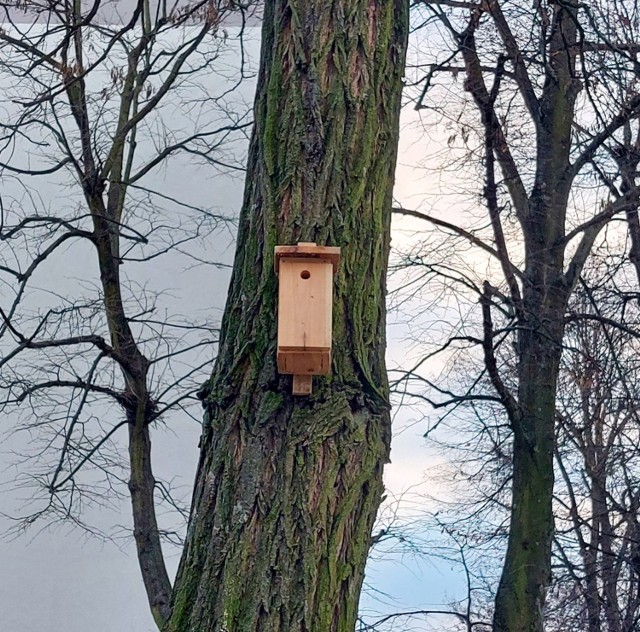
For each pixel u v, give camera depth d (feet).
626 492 25.43
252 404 9.74
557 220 22.90
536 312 21.79
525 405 21.59
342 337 10.04
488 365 20.12
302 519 9.16
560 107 23.80
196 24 25.43
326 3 11.23
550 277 22.22
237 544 9.11
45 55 19.38
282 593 8.86
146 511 19.52
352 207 10.48
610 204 22.43
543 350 21.74
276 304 10.05
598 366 22.48
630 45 20.22
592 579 24.06
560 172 23.40
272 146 10.75
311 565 8.98
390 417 10.20
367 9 11.36
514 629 19.85
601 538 24.32
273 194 10.50
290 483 9.30
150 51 22.61
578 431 24.23
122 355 19.63
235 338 10.14
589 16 18.61
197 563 9.25
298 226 10.28
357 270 10.32
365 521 9.52
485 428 23.25
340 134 10.72
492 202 22.81
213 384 10.11
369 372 10.07
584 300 24.22
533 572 20.22
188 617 8.99
